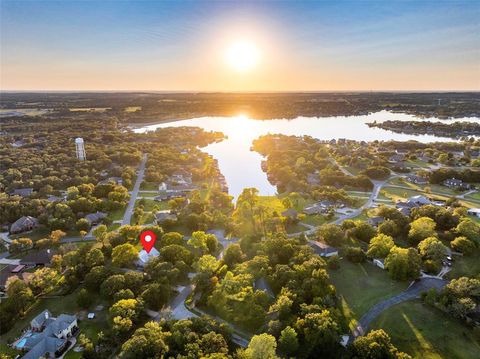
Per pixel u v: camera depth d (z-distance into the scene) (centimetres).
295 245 11569
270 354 7144
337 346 7812
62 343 8069
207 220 14412
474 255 11388
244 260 11294
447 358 7644
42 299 9869
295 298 8994
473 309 8462
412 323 8594
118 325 8156
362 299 9594
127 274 9962
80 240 13425
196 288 10125
